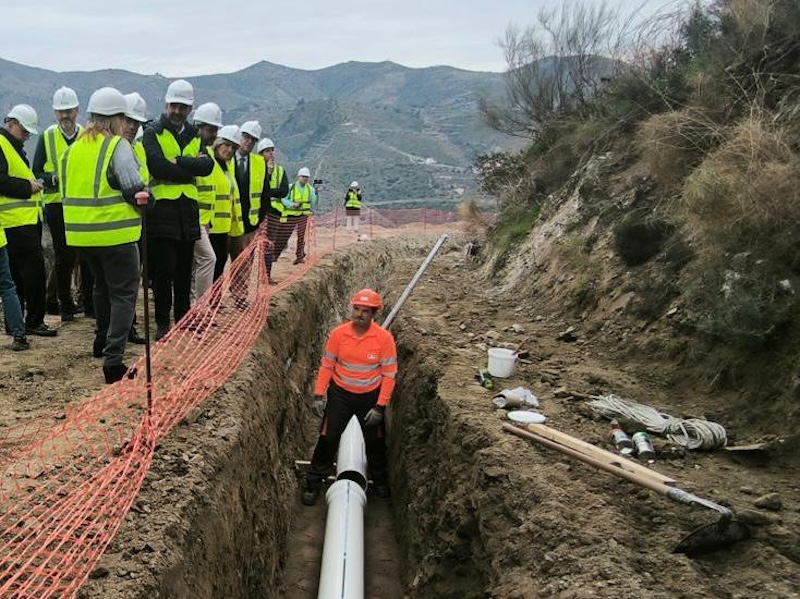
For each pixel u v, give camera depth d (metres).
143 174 5.84
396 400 8.81
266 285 8.92
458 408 5.99
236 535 4.69
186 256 6.80
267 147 10.70
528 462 4.83
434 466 6.21
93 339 7.09
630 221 8.71
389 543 7.17
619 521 4.05
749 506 4.21
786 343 5.48
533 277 10.77
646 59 11.91
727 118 8.19
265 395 6.61
